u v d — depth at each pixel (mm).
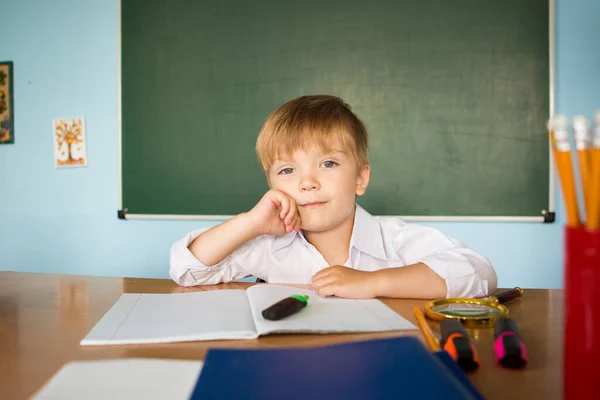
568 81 1990
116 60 2244
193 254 869
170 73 2168
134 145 2205
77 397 344
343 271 747
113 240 2273
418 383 309
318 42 2072
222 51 2133
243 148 2129
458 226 2049
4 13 2340
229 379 323
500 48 1995
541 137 1984
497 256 2039
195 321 566
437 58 2021
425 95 2027
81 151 2283
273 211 895
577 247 299
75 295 751
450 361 395
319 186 907
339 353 366
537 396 371
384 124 2045
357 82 2055
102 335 518
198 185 2162
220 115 2139
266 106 2107
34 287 816
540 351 478
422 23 2023
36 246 2340
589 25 1973
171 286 839
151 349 483
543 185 1991
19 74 2330
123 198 2229
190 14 2148
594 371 293
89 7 2268
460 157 2021
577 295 300
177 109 2166
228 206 2146
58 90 2299
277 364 347
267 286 761
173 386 364
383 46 2041
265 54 2105
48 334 539
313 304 658
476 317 570
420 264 763
